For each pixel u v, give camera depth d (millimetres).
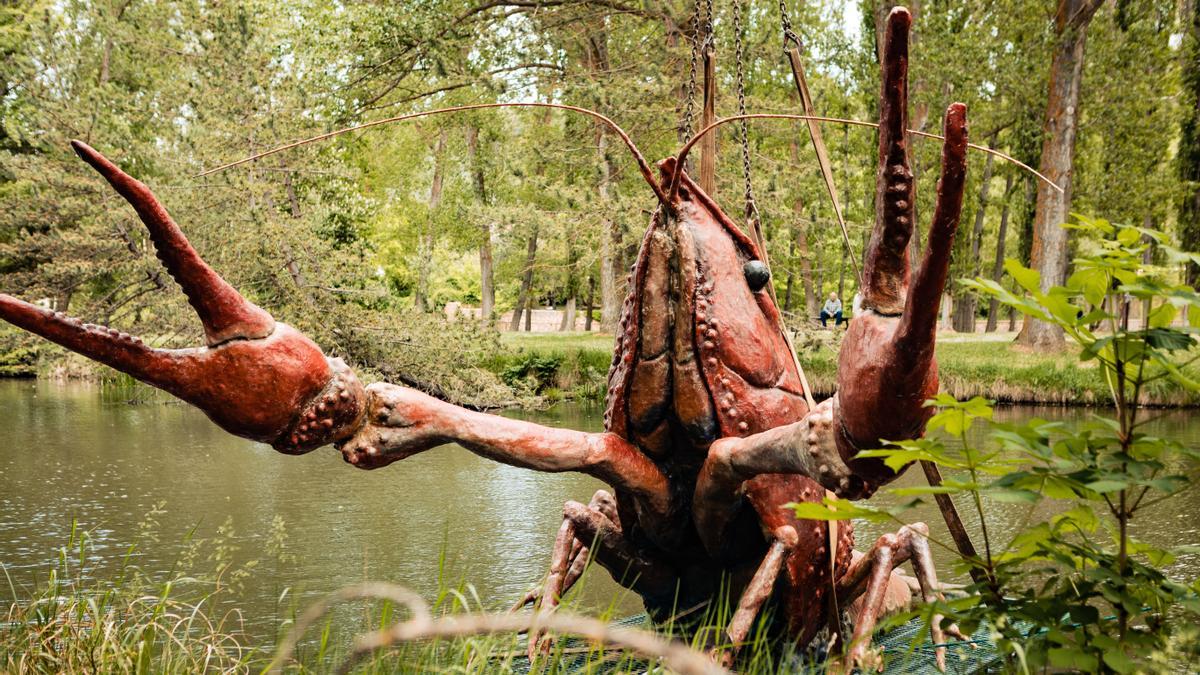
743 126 4969
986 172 41781
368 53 27453
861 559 4516
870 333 3018
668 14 25078
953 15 31375
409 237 45406
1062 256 28953
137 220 19594
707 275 4168
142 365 3426
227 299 3516
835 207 4578
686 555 4594
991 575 2787
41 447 15930
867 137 36125
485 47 27797
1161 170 34562
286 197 21891
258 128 20828
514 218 25281
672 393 4164
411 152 41344
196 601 6879
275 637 5746
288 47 26609
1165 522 9008
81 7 25250
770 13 29375
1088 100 31906
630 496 4395
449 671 3461
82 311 20172
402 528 9844
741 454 3760
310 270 20453
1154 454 2586
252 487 12383
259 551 8727
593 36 29500
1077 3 28297
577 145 27031
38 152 27922
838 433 3184
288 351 3586
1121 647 2541
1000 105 32281
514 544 9047
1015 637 2699
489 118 33344
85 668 4352
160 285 20000
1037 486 2545
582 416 20844
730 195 25609
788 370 4277
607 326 34156
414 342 20016
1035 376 22375
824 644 4520
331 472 13578
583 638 4168
